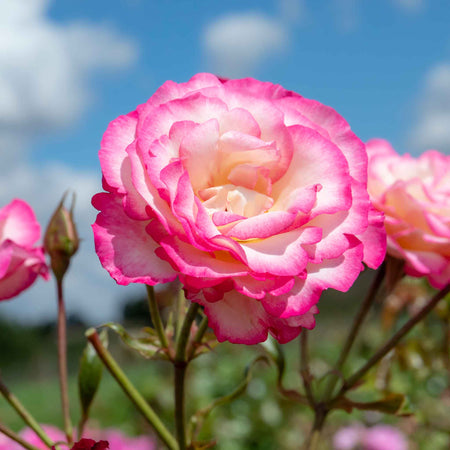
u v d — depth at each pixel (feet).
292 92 1.20
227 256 1.08
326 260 1.10
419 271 1.27
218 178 1.12
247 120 1.12
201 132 1.10
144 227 1.09
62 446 1.34
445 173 1.39
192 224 1.05
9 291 1.34
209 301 1.06
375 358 1.30
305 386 1.33
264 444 3.11
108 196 1.10
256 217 1.08
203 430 3.00
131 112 1.13
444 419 2.03
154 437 2.71
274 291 1.06
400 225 1.31
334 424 2.88
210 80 1.17
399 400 1.29
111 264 1.07
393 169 1.40
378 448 2.44
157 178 1.06
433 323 1.93
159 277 1.06
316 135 1.12
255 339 1.07
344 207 1.10
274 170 1.13
